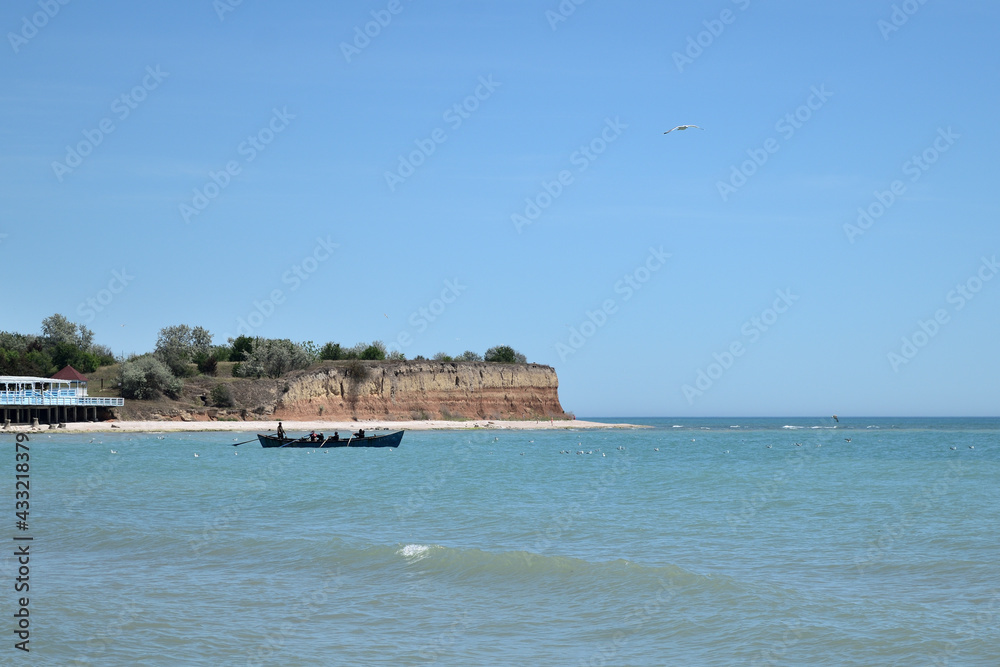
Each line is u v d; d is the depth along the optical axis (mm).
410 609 14438
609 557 18422
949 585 15422
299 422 100250
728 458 54938
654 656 11875
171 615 14031
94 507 27125
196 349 120938
